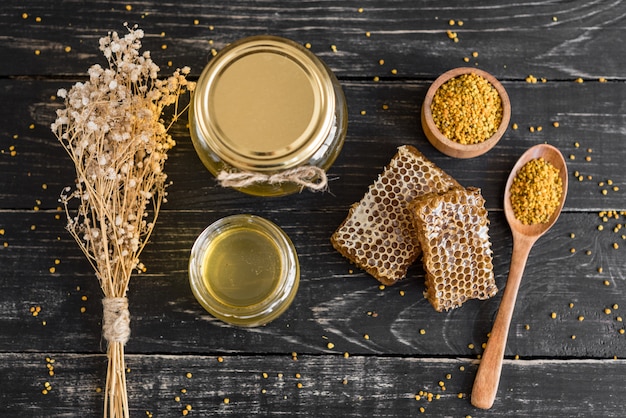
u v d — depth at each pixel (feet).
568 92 2.17
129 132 1.99
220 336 2.12
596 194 2.15
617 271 2.14
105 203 2.03
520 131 2.16
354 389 2.12
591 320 2.13
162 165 2.12
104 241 1.97
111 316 2.01
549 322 2.13
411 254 2.08
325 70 1.94
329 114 1.91
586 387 2.12
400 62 2.17
